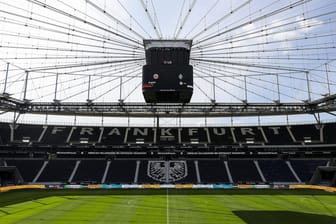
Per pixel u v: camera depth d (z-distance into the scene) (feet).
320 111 153.58
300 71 105.40
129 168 151.74
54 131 169.99
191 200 88.99
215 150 163.12
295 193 110.83
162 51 65.92
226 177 144.05
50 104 138.51
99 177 143.84
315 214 65.62
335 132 156.35
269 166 151.84
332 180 135.13
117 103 139.03
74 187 134.10
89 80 129.80
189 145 165.07
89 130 175.42
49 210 69.97
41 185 134.21
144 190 122.11
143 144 165.78
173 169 151.12
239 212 67.36
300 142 157.99
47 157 158.92
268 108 148.77
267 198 95.20
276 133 169.48
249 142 165.37
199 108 149.18
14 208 73.41
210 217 61.26
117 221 57.16
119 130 178.09
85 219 59.16
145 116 173.27
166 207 74.49
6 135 158.40
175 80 64.39
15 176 140.77
